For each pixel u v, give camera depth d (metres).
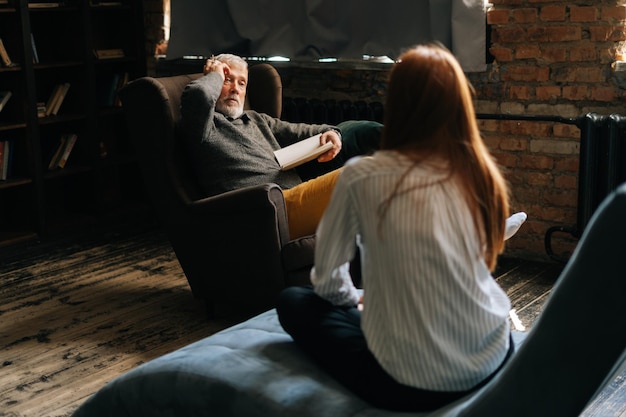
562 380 1.59
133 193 5.45
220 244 3.25
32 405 2.73
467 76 4.26
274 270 3.14
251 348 2.07
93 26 5.19
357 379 1.82
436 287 1.62
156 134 3.34
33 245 4.56
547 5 3.97
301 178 3.69
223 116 3.56
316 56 4.61
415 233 1.60
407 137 1.65
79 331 3.36
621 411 2.59
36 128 4.59
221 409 1.93
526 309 3.55
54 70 5.00
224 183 3.42
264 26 4.78
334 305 1.92
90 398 2.22
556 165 4.11
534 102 4.11
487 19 4.14
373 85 4.57
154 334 3.32
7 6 4.53
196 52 5.01
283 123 3.78
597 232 1.49
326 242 1.72
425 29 4.26
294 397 1.84
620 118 3.72
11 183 4.50
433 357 1.66
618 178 3.79
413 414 1.75
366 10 4.42
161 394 2.04
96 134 4.96
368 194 1.63
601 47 3.88
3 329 3.39
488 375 1.74
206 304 3.45
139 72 5.21
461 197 1.63
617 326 1.52
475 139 1.66
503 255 4.33
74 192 5.19
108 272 4.12
